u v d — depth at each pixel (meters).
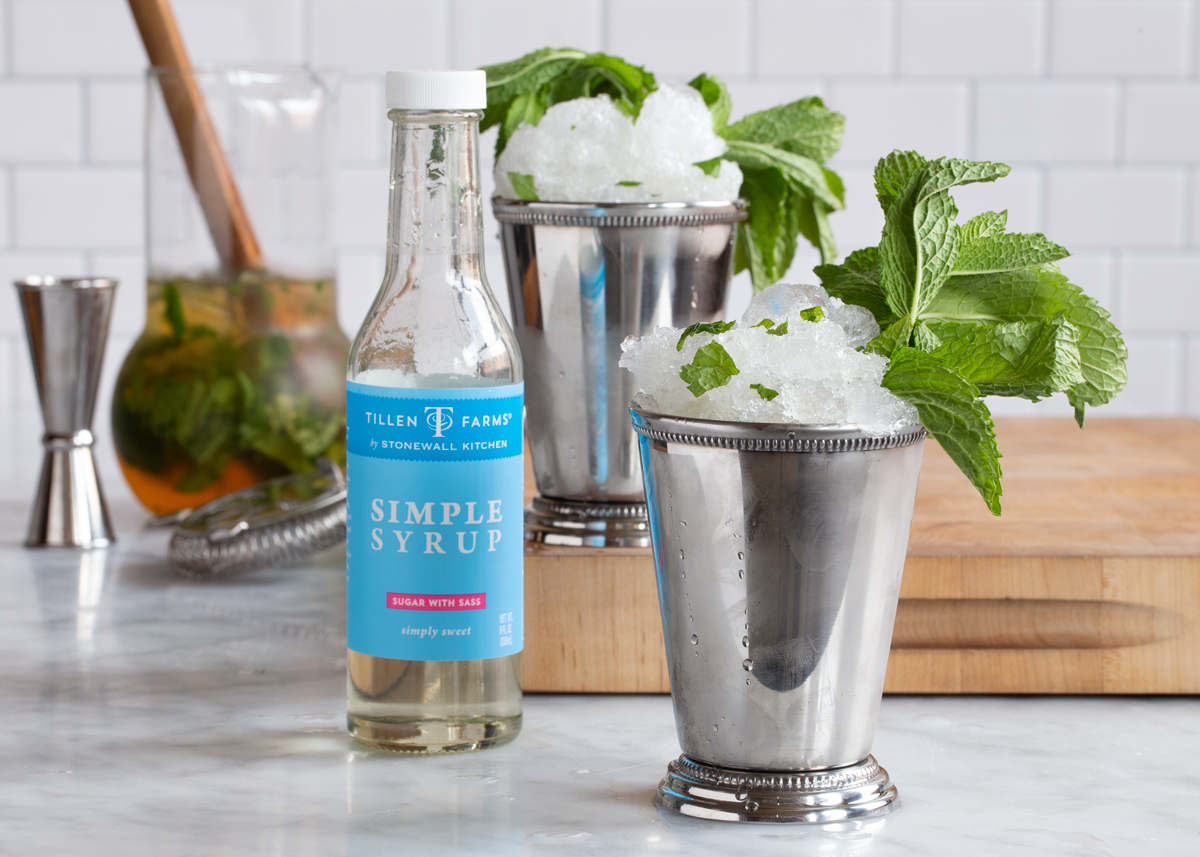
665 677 1.05
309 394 1.23
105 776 0.97
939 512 1.12
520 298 1.06
